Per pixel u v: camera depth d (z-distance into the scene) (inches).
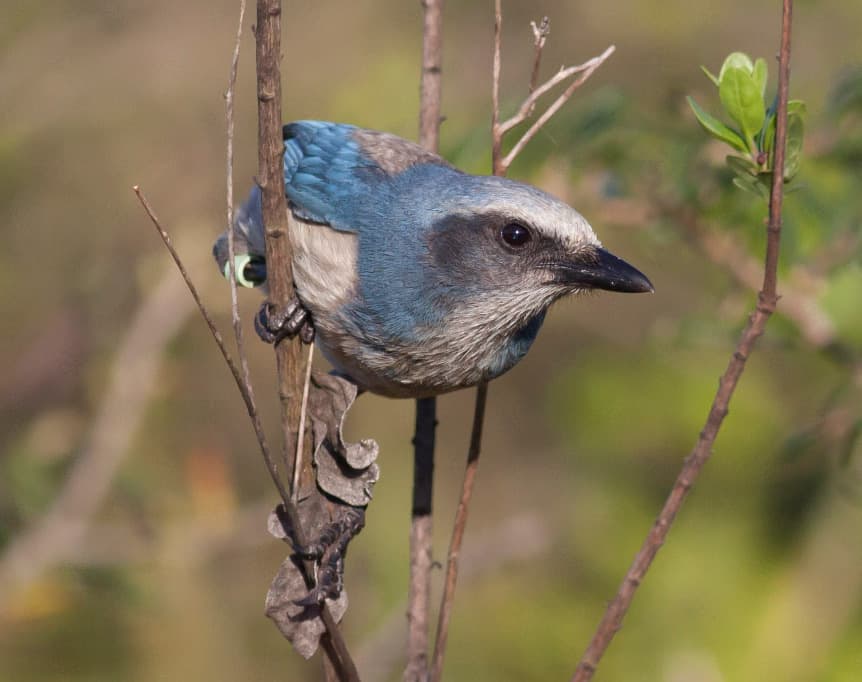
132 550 482.6
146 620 512.4
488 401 582.2
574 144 395.9
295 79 557.6
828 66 530.6
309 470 283.0
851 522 494.0
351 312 321.7
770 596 494.0
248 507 520.4
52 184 561.9
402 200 322.7
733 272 397.1
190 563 486.9
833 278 405.4
